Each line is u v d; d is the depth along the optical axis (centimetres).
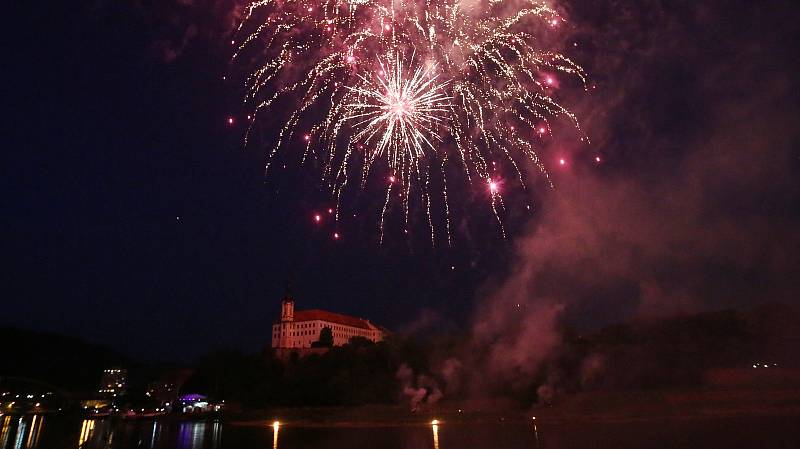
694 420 8788
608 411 10219
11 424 13800
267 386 14825
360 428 10775
